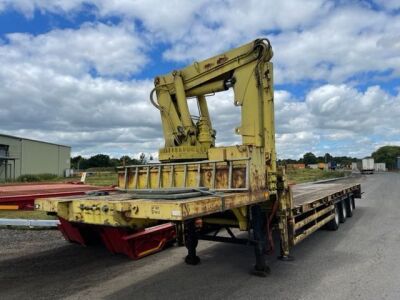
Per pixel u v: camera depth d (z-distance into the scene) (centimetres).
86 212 479
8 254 788
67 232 824
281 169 688
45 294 561
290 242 723
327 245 862
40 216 1223
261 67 664
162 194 472
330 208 1010
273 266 695
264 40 658
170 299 536
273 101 680
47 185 902
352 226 1112
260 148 599
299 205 759
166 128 780
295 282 602
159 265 712
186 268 691
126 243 723
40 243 881
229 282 608
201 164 587
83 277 641
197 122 773
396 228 1055
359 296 535
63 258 761
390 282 592
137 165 655
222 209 473
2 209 583
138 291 571
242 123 671
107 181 2262
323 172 6234
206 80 732
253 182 562
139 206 434
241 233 995
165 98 786
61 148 8312
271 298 533
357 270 660
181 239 741
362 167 7894
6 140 6338
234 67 688
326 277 624
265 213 684
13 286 597
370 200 1858
